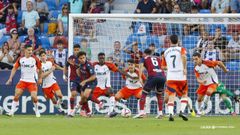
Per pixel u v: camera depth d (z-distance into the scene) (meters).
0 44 64.06
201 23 54.38
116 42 55.25
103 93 52.16
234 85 54.34
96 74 51.97
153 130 33.19
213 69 50.59
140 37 55.84
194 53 51.25
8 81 49.81
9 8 65.25
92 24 55.88
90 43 55.97
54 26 65.06
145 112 50.34
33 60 49.50
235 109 53.09
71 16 53.12
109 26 56.19
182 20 54.91
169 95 42.94
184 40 55.75
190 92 53.88
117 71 51.66
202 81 50.91
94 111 53.59
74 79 50.06
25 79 49.62
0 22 65.69
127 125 37.44
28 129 33.97
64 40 61.38
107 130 33.19
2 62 58.06
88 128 34.75
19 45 60.00
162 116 47.75
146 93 47.88
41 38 63.00
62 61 58.50
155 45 55.69
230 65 54.69
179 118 46.91
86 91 49.28
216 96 52.81
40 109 53.88
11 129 33.94
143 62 47.94
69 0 65.88
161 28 55.84
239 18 54.22
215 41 55.47
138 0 65.62
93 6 65.56
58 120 42.97
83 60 49.12
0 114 53.47
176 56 42.88
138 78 51.16
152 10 64.25
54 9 67.56
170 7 64.19
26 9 66.62
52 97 52.72
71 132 31.69
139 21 54.62
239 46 55.09
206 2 65.38
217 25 55.59
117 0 68.88
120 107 53.50
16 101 50.03
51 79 52.25
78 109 51.50
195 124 38.84
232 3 64.62
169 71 43.00
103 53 51.81
